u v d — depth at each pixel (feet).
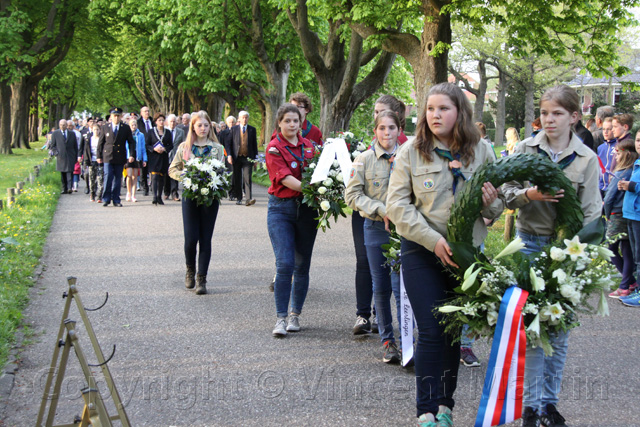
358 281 18.35
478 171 10.70
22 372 15.20
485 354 16.96
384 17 43.70
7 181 65.92
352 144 21.70
